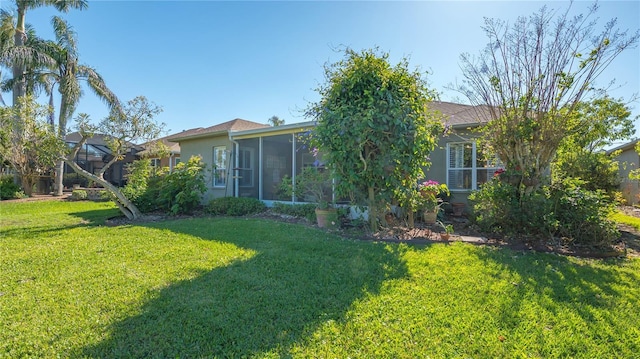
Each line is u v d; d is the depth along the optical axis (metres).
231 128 14.95
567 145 6.72
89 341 2.52
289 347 2.45
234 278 3.83
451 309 3.03
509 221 5.76
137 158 18.64
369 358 2.32
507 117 6.21
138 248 5.23
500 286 3.57
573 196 5.52
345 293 3.40
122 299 3.25
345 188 6.39
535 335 2.61
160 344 2.49
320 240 5.71
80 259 4.62
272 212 9.30
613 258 4.71
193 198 9.58
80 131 8.01
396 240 5.76
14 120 7.99
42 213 10.06
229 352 2.40
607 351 2.43
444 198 8.78
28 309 3.04
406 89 6.22
